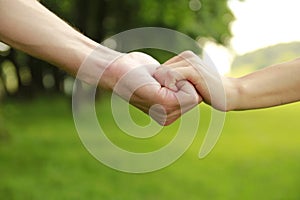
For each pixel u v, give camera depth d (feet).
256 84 3.75
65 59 3.41
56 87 34.63
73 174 17.69
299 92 3.76
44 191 15.88
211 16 30.81
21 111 31.81
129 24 29.25
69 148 21.93
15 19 3.35
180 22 27.50
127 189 16.42
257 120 35.50
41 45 3.38
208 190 16.94
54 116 30.96
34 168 18.44
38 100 34.04
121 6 28.78
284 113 39.37
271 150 24.25
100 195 15.70
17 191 15.84
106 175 17.66
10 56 30.53
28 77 34.14
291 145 25.73
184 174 18.42
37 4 3.45
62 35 3.41
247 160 21.75
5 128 22.84
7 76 34.17
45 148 21.66
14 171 18.03
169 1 27.09
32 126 27.25
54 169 18.25
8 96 34.14
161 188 16.69
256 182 18.21
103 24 29.22
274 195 16.74
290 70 3.77
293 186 17.71
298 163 21.22
